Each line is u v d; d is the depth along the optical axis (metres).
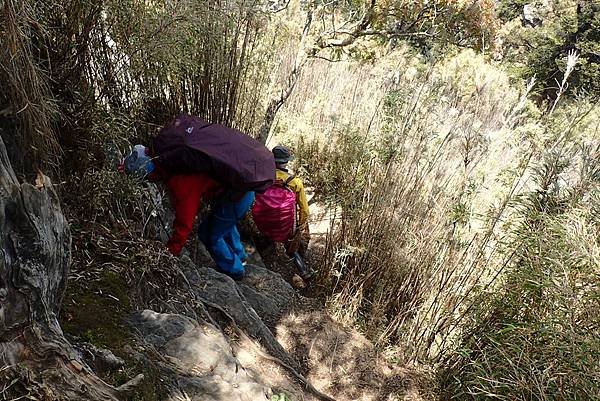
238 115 4.33
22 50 1.78
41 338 1.63
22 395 1.50
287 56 5.32
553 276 2.45
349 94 5.77
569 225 2.57
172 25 2.97
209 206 4.27
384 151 3.86
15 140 1.80
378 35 4.98
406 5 4.63
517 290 2.81
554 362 2.36
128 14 2.79
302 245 4.38
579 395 2.20
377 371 3.49
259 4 3.88
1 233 1.53
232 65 3.87
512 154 3.86
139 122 3.28
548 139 3.32
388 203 3.88
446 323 3.50
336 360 3.52
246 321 3.16
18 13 1.76
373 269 3.97
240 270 3.86
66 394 1.59
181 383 2.07
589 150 2.91
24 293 1.60
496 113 5.16
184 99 3.72
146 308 2.51
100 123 2.61
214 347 2.33
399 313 3.75
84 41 2.54
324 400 2.83
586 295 2.34
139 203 3.12
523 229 2.86
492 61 6.54
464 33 5.02
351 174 4.30
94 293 2.31
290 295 4.00
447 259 3.56
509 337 2.66
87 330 2.06
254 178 3.19
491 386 2.58
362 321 3.86
